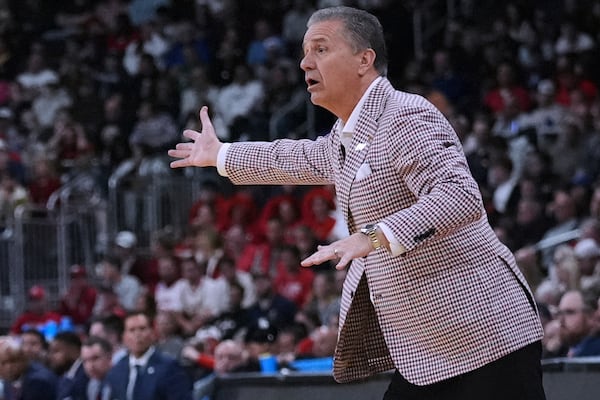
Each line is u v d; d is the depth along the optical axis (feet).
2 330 88.22
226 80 116.57
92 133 109.60
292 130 104.12
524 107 98.43
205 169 99.25
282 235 84.79
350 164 23.52
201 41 120.98
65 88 119.34
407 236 21.39
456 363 23.18
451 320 22.99
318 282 70.74
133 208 95.71
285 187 94.17
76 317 82.89
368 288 24.16
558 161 86.69
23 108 120.98
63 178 99.86
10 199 93.76
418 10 116.06
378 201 23.13
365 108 23.56
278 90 107.86
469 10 115.03
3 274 89.45
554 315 50.60
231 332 69.41
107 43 128.57
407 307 23.32
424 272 23.04
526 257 63.26
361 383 39.14
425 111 22.89
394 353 23.79
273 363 55.31
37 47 125.39
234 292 72.33
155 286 85.97
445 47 106.93
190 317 75.66
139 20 132.16
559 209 74.90
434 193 21.67
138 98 114.83
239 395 43.04
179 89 114.11
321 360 54.75
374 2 113.29
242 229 89.45
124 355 55.72
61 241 91.71
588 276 63.57
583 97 93.71
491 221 74.08
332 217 84.79
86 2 136.87
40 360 63.98
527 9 110.83
